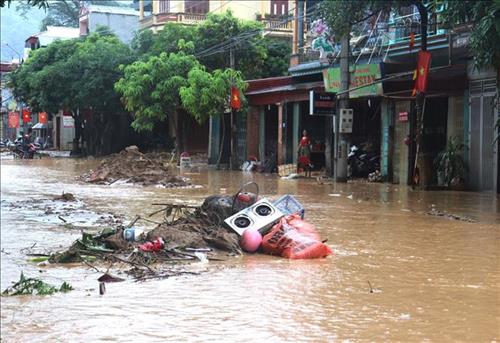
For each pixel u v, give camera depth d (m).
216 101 33.47
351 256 9.62
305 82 31.72
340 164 24.70
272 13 48.28
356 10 20.94
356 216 14.38
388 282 7.91
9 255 9.66
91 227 12.39
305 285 7.75
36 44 70.31
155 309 6.70
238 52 39.59
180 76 36.47
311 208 15.98
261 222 10.06
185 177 28.12
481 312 6.60
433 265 8.95
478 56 15.47
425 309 6.70
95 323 6.21
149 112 36.72
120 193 20.03
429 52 21.55
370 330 5.98
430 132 23.75
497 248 10.34
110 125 49.75
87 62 45.12
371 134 28.11
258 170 32.84
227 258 9.45
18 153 47.75
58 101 47.72
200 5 48.78
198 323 6.21
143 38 45.22
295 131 31.05
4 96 83.75
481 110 20.91
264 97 33.41
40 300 7.08
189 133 43.56
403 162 24.30
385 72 22.75
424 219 13.92
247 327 6.07
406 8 25.14
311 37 32.78
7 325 6.16
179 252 9.48
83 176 26.38
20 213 14.62
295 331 5.95
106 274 8.11
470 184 21.47
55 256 9.25
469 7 16.03
